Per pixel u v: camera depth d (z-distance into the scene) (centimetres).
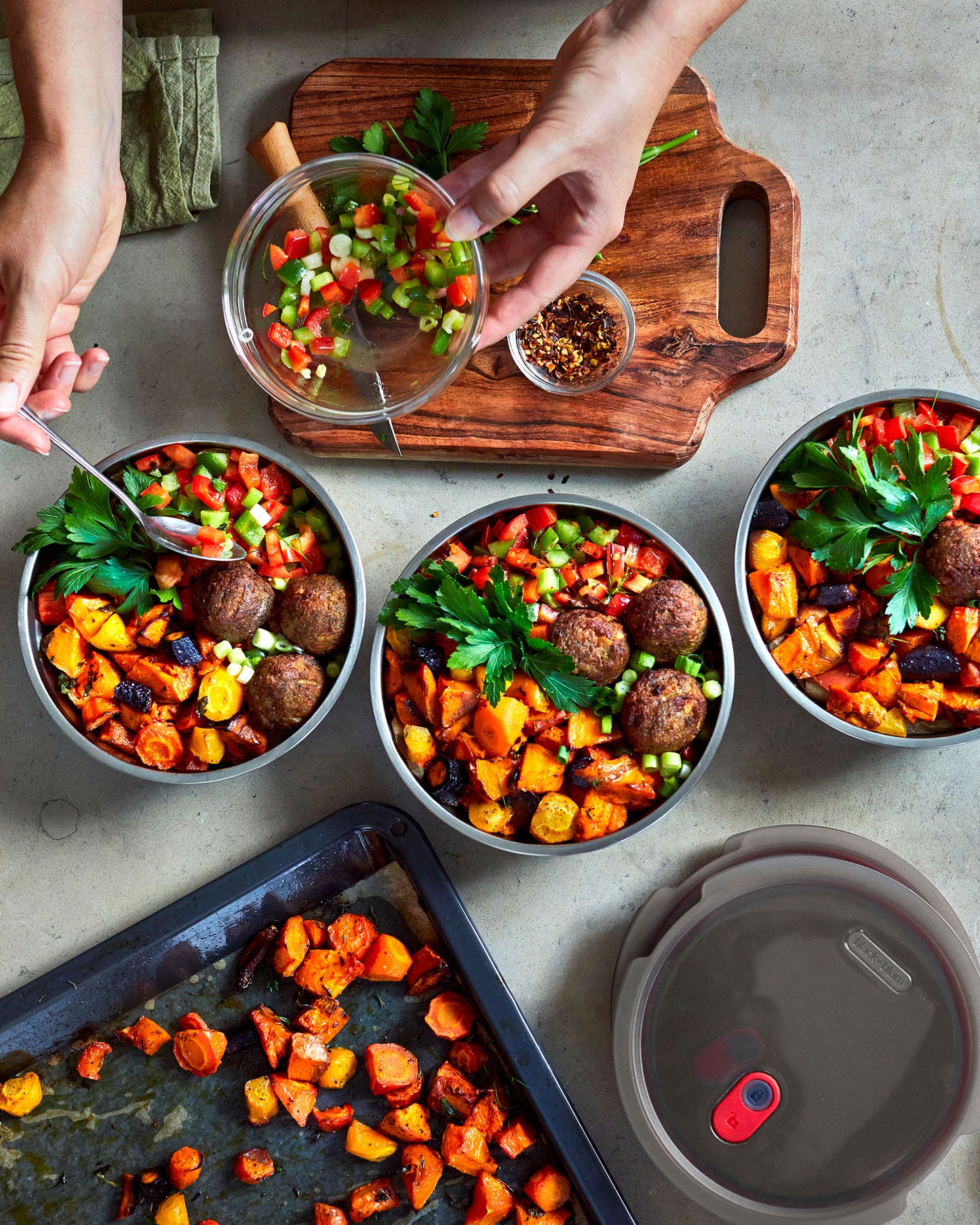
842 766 85
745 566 79
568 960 84
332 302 79
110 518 78
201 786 86
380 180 79
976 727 79
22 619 78
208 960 83
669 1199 83
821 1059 76
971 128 87
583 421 83
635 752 79
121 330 87
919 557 78
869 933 76
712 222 83
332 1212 81
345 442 84
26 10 72
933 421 80
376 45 87
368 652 86
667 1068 77
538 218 79
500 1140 80
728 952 77
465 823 77
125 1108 82
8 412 70
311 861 81
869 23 87
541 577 80
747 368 83
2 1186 81
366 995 83
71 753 86
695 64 87
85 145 73
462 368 79
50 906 85
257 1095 81
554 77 76
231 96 87
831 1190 76
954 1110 75
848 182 87
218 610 78
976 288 86
